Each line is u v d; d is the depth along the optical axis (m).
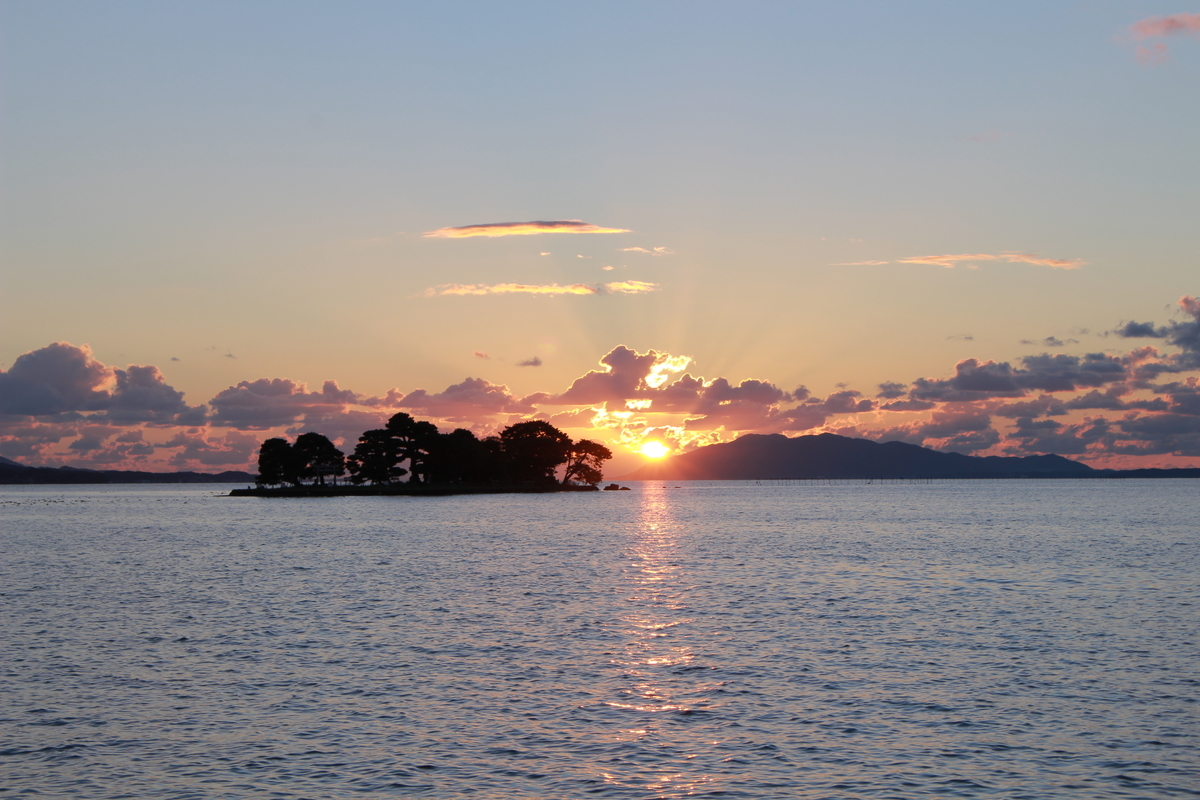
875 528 133.75
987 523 146.38
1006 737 28.45
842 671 36.69
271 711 31.36
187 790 24.55
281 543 106.44
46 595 59.72
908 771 25.72
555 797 24.06
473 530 130.00
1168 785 24.61
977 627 46.25
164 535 122.94
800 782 25.02
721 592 60.00
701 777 25.39
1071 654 39.59
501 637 44.00
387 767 26.14
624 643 42.47
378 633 45.12
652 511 197.00
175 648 41.56
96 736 28.80
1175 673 36.06
